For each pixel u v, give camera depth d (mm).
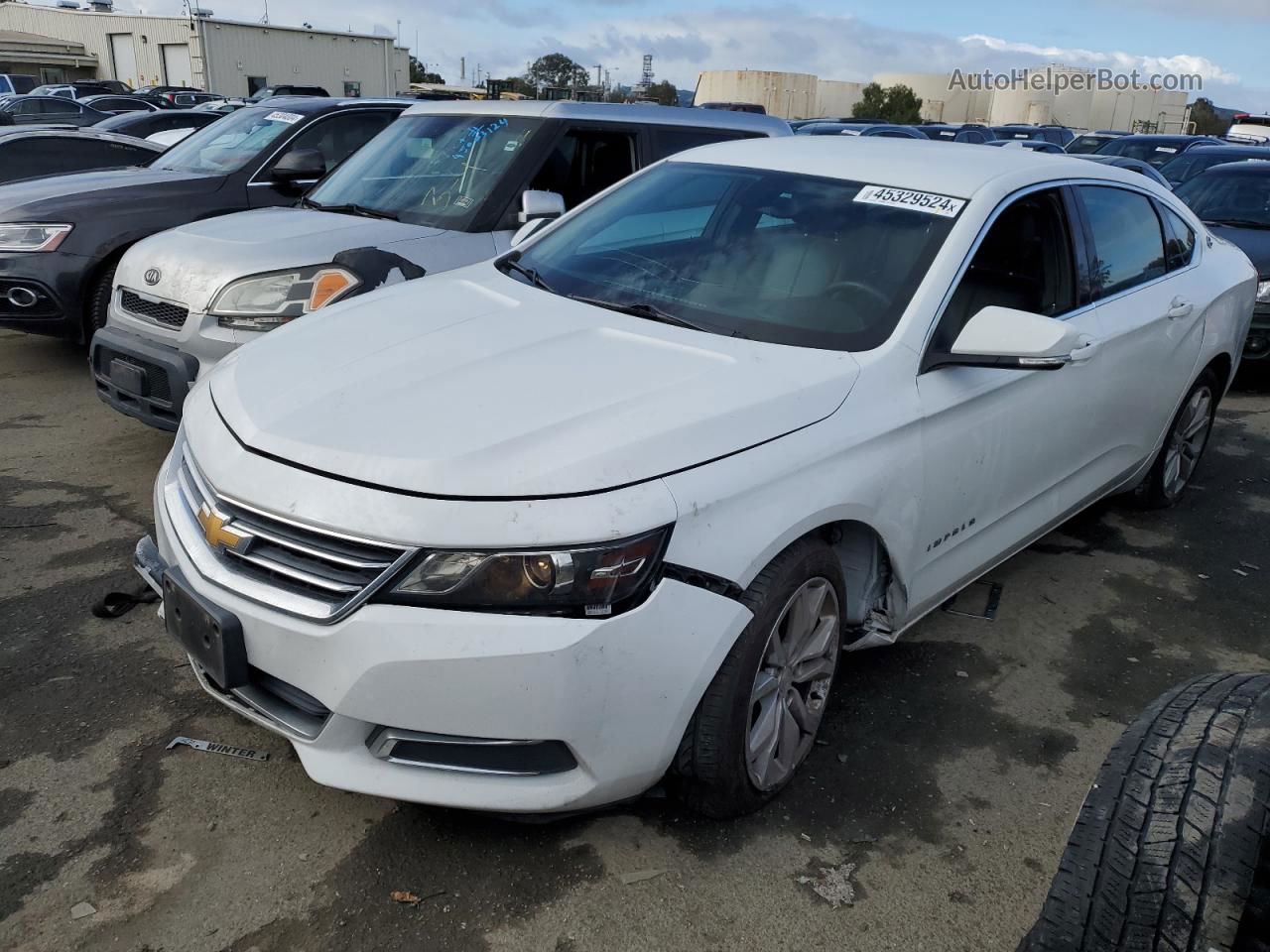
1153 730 1986
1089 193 3887
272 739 2930
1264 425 6668
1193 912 1663
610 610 2193
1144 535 4789
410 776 2285
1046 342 2791
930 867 2580
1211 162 12805
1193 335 4441
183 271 4586
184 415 2875
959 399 3004
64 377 6562
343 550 2223
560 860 2512
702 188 3666
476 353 2760
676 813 2705
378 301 3324
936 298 3012
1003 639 3754
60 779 2719
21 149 9352
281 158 6777
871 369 2811
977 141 26906
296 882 2410
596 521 2180
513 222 5270
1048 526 3904
